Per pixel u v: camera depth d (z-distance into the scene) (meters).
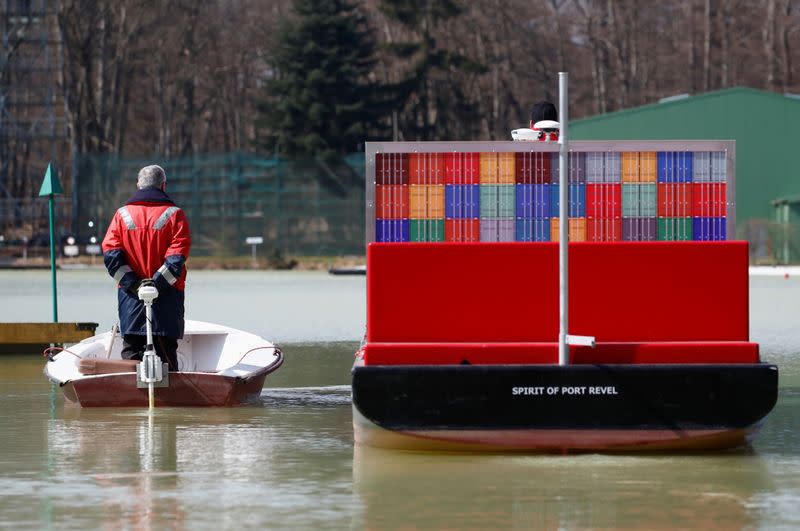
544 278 34.00
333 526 27.38
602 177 35.25
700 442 33.56
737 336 33.88
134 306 43.59
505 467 33.12
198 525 27.53
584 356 33.59
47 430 39.78
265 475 32.59
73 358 47.22
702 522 27.53
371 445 35.06
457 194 35.22
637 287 34.00
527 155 35.22
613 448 33.62
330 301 111.31
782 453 34.94
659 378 33.12
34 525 27.59
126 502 29.69
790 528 27.00
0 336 63.97
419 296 34.06
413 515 28.28
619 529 27.00
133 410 43.88
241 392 44.97
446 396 33.38
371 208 35.25
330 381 52.66
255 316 92.12
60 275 187.12
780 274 179.75
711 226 35.16
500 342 34.00
